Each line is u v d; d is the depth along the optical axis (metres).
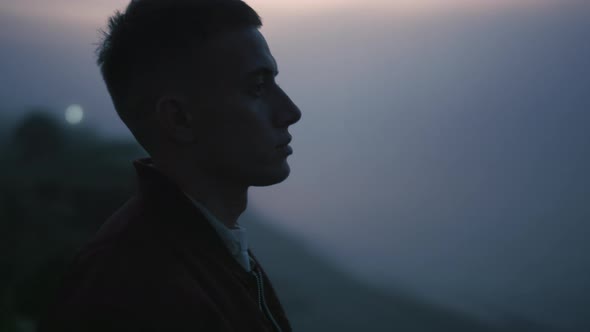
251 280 0.86
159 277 0.70
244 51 0.81
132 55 0.81
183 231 0.79
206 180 0.83
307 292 14.74
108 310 0.67
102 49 0.85
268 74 0.84
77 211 9.75
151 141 0.84
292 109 0.84
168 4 0.81
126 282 0.69
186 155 0.82
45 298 6.88
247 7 0.84
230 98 0.80
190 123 0.80
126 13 0.83
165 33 0.80
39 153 18.50
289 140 0.85
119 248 0.73
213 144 0.81
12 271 7.08
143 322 0.66
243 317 0.78
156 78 0.80
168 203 0.79
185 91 0.80
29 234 8.02
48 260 7.43
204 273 0.77
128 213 0.80
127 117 0.85
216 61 0.79
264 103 0.83
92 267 0.72
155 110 0.81
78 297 0.69
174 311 0.68
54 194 9.85
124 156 14.66
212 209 0.84
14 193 8.91
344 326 12.27
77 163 13.72
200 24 0.80
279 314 0.98
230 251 0.87
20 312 6.69
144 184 0.81
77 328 0.67
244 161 0.81
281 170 0.83
